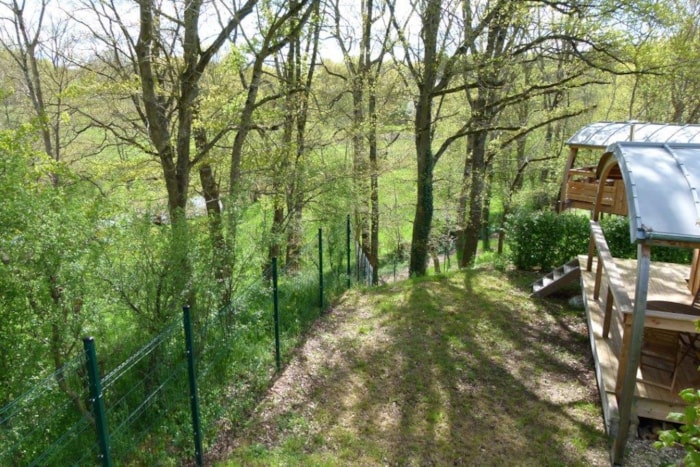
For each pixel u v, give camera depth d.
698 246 4.78
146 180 10.31
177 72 8.03
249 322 7.28
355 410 6.34
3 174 4.48
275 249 10.36
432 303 10.00
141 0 6.64
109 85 9.15
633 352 5.09
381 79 16.84
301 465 5.24
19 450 4.08
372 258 18.48
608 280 6.24
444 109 20.28
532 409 6.42
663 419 5.64
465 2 12.81
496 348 8.12
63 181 7.35
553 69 19.36
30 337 4.13
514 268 12.35
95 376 3.64
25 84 14.67
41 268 4.20
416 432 5.93
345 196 13.83
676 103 19.06
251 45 8.57
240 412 6.09
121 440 4.84
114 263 5.28
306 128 14.53
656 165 5.55
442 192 20.91
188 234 5.91
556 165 21.16
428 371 7.36
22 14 13.55
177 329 5.45
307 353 7.79
